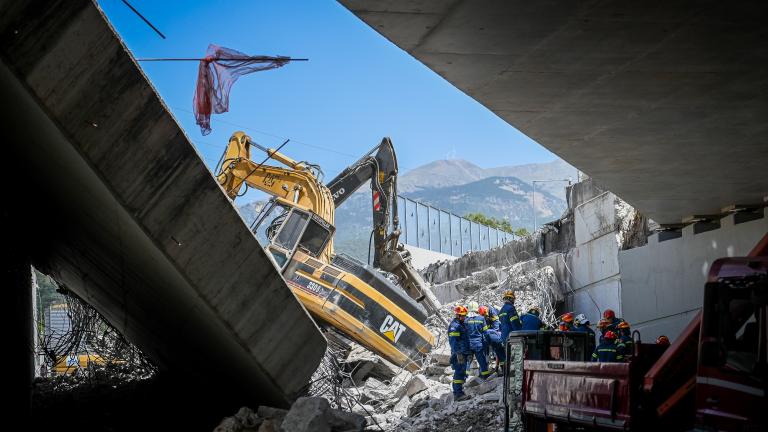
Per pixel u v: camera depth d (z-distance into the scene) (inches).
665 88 466.0
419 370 888.9
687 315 799.1
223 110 501.0
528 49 413.4
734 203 743.7
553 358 480.7
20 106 421.4
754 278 287.9
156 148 441.1
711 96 478.3
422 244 1980.8
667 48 412.8
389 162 1129.4
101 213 501.7
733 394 287.4
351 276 892.6
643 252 874.1
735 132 541.3
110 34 394.3
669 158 601.6
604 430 361.1
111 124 420.8
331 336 933.8
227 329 534.0
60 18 378.0
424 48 413.7
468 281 1232.8
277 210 932.0
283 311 555.2
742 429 281.0
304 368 605.6
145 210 457.7
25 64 380.8
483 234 2305.6
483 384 687.7
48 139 439.5
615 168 631.8
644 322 866.1
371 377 924.0
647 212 784.9
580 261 1019.9
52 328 908.0
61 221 611.5
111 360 933.2
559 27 388.5
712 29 391.9
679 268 818.2
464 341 697.0
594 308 972.6
